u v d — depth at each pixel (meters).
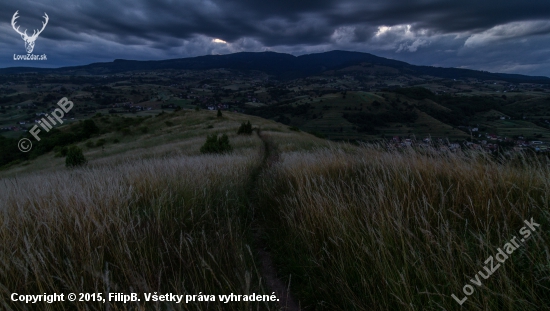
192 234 2.79
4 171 33.28
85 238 2.05
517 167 2.97
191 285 2.04
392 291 1.75
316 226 2.79
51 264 1.77
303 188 3.78
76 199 2.85
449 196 2.73
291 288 2.42
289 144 20.28
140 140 43.97
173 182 4.32
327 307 2.03
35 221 2.42
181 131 47.22
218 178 5.64
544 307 1.41
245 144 23.80
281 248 3.02
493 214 2.19
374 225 2.40
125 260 1.98
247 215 4.21
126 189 3.45
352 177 4.01
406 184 3.04
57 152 40.62
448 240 1.86
